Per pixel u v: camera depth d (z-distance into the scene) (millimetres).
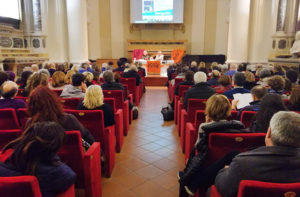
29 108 1599
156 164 3121
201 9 12773
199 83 3418
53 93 1674
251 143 1763
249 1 9156
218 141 1792
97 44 13125
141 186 2619
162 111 5148
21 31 8445
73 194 1514
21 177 1069
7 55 6969
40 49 8703
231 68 6578
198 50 13102
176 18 12461
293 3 8219
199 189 1945
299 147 1197
